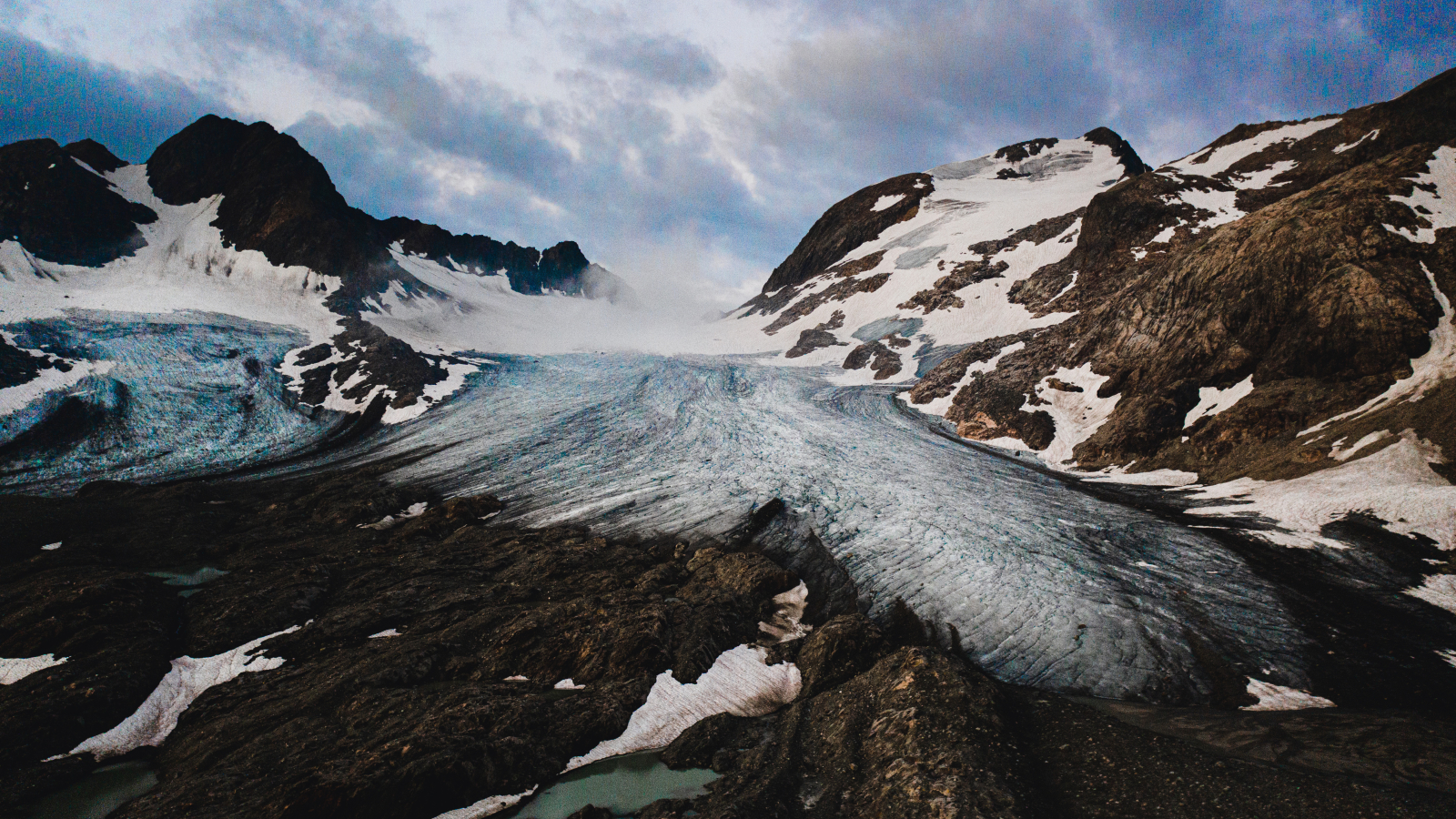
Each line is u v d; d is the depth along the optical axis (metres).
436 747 11.41
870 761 11.40
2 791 11.54
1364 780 9.12
